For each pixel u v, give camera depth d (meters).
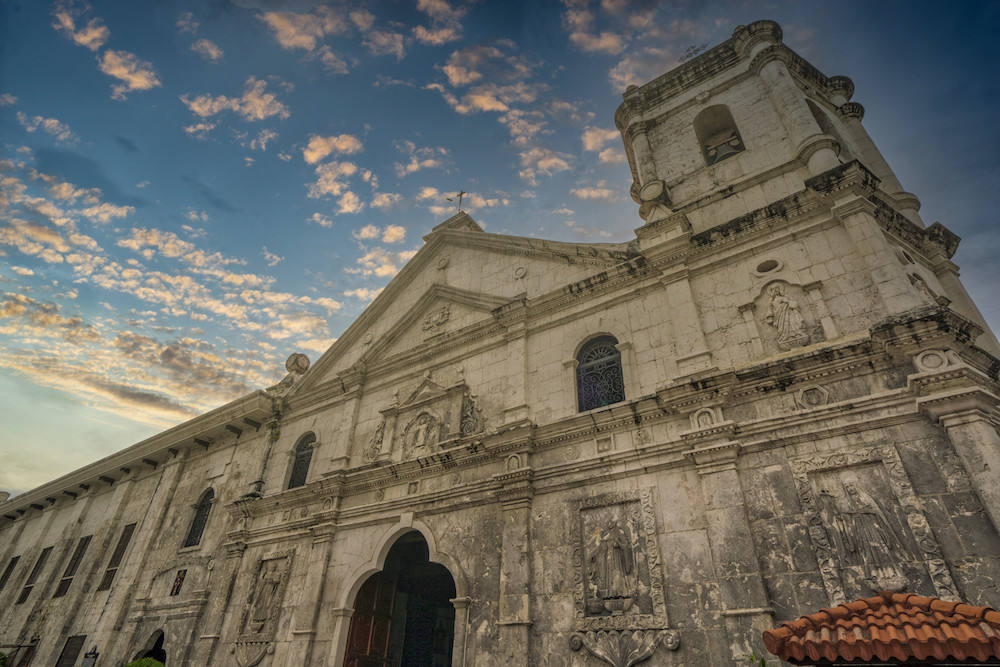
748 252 13.10
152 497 25.27
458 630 12.74
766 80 16.22
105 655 20.59
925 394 9.25
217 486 22.66
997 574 7.74
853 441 9.84
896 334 9.86
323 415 20.72
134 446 27.36
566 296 15.81
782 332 11.70
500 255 19.19
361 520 16.52
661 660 9.92
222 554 19.91
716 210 14.61
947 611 5.62
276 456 21.28
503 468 14.19
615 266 14.91
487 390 16.05
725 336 12.41
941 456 8.93
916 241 13.70
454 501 14.66
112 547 25.22
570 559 11.94
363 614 15.85
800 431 10.38
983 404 8.80
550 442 13.66
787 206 12.79
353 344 22.30
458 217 22.02
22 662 23.77
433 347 18.39
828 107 17.94
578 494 12.61
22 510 34.31
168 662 18.42
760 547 9.85
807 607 9.00
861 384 10.27
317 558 16.61
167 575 21.39
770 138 15.16
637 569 11.03
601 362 14.41
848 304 11.19
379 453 17.58
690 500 11.08
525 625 11.59
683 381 12.05
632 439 12.48
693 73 18.44
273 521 19.12
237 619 17.53
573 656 10.89
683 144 17.22
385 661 16.25
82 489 30.66
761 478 10.41
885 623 5.77
